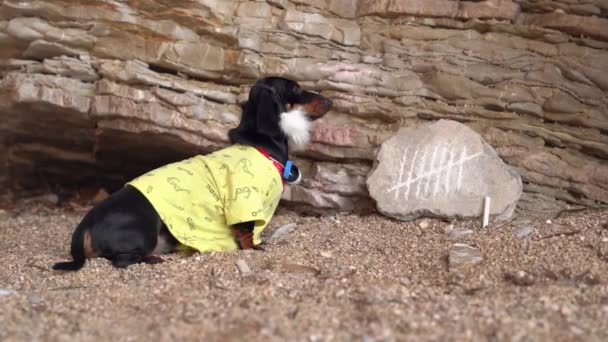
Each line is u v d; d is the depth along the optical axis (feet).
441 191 4.17
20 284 3.32
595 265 3.31
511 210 4.11
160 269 3.43
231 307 2.76
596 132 4.37
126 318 2.71
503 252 3.57
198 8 4.57
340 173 4.52
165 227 3.77
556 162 4.29
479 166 4.18
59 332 2.57
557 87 4.39
